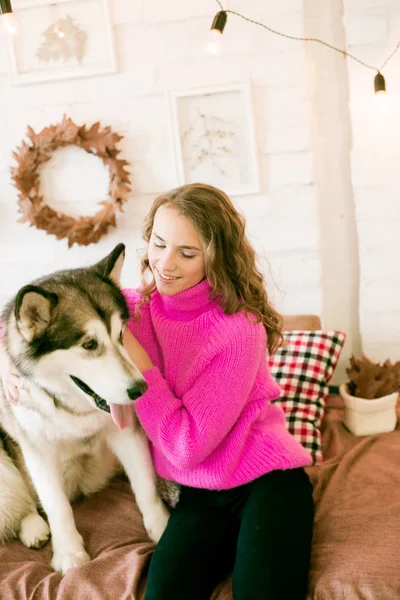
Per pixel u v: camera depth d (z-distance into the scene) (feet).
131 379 4.58
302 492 4.94
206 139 8.36
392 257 8.45
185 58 8.13
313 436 6.74
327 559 4.75
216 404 4.79
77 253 9.00
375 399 6.88
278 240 8.64
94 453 5.91
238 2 7.84
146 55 8.16
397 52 7.76
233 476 5.03
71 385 5.06
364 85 7.94
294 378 7.27
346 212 8.71
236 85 8.02
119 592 4.57
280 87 8.07
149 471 5.56
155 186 8.65
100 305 4.89
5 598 4.69
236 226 5.01
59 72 8.25
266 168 8.39
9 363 5.18
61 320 4.75
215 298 5.16
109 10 7.95
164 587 4.33
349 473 6.04
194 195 4.84
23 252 9.07
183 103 8.25
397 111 7.95
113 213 8.36
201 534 4.82
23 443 5.34
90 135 8.15
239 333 4.85
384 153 8.11
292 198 8.46
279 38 7.90
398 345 8.77
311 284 8.75
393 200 8.25
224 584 4.77
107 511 5.92
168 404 4.93
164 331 5.23
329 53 8.18
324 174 8.61
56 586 4.75
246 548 4.45
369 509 5.37
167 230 4.77
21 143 8.62
